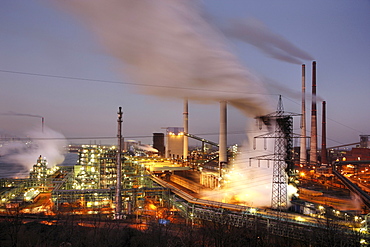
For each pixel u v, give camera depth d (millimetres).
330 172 146875
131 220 79375
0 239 49281
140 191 108625
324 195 101688
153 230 57625
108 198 103438
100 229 58125
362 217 67812
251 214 72500
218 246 50500
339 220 65875
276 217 68375
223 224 61406
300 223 64000
